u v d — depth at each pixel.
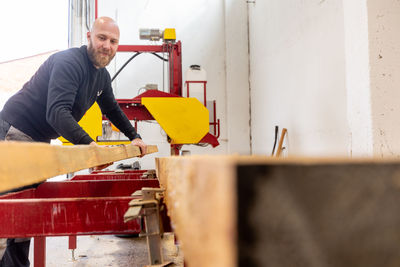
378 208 0.17
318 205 0.16
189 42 5.43
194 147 5.36
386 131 2.18
